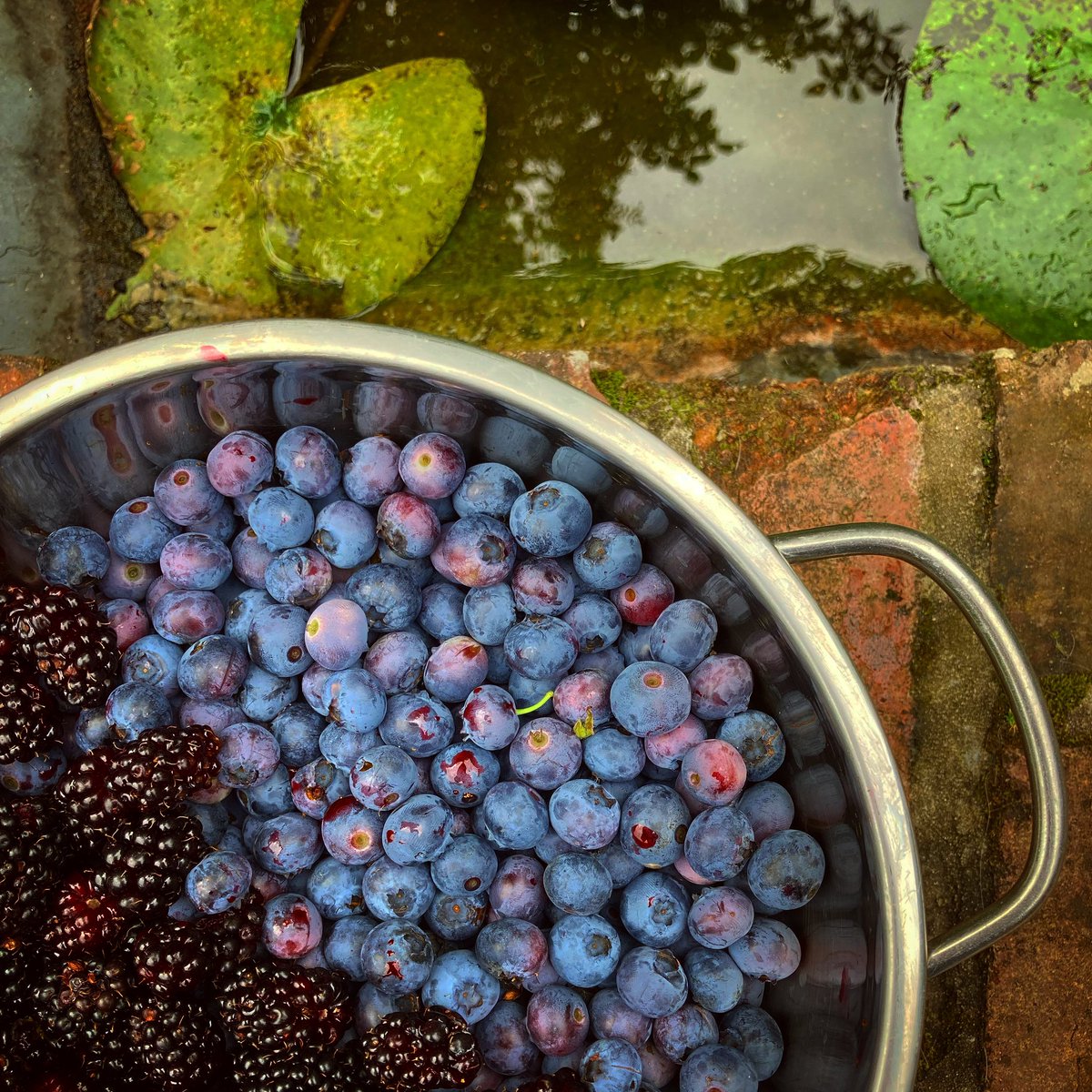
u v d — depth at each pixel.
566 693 0.35
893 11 0.46
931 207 0.45
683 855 0.35
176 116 0.45
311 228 0.45
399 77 0.45
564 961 0.34
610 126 0.46
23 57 0.45
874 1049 0.33
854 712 0.33
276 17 0.45
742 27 0.46
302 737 0.35
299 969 0.34
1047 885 0.34
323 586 0.36
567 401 0.33
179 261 0.46
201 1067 0.34
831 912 0.35
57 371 0.33
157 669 0.35
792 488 0.45
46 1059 0.34
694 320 0.46
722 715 0.35
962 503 0.45
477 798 0.35
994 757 0.45
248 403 0.35
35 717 0.35
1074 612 0.45
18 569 0.36
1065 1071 0.44
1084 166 0.45
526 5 0.46
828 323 0.46
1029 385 0.45
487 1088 0.35
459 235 0.46
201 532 0.36
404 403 0.35
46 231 0.46
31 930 0.34
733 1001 0.35
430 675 0.35
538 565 0.36
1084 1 0.45
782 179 0.46
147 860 0.33
